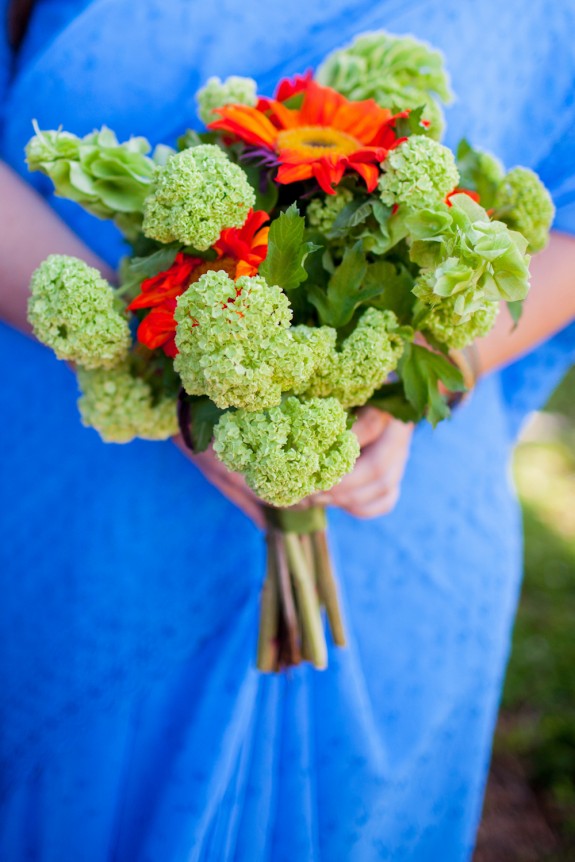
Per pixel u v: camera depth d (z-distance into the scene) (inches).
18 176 23.7
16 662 26.7
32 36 25.4
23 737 26.6
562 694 50.3
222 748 25.4
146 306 19.2
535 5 24.8
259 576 25.9
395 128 20.0
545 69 25.5
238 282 17.3
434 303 18.3
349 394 19.5
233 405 18.0
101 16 23.5
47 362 25.7
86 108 24.1
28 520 26.3
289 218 17.6
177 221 18.3
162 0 23.5
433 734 27.8
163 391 21.0
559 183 26.1
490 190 21.2
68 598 26.0
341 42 24.1
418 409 20.1
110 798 26.2
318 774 26.7
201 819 25.3
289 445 18.2
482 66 24.7
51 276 19.0
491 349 25.2
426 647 27.3
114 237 24.9
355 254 19.1
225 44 23.8
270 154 19.7
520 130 26.0
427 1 24.0
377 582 26.8
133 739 26.2
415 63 21.7
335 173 18.7
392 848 27.9
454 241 17.4
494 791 45.1
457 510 27.4
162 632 25.9
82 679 26.1
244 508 23.8
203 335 17.3
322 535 23.7
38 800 26.6
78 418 25.6
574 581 59.3
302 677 25.9
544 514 67.8
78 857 26.5
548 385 31.4
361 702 26.6
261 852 26.5
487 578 27.9
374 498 23.5
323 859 27.1
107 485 25.5
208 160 18.4
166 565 25.7
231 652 25.7
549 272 25.9
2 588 26.7
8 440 26.4
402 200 18.8
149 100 24.0
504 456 29.1
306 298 19.6
